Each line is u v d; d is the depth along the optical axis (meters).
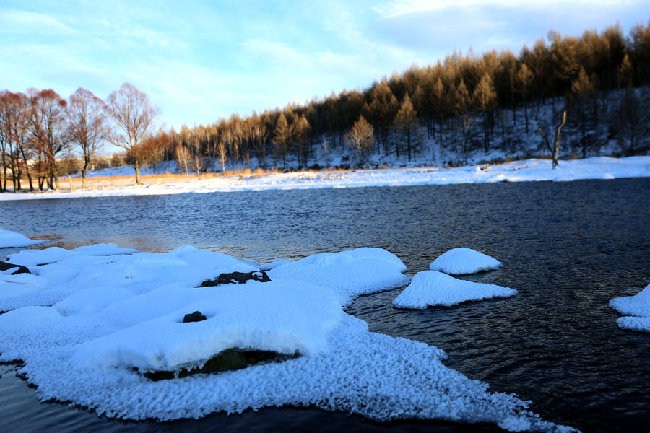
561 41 100.25
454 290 10.54
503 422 5.57
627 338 7.77
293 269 13.09
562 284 10.93
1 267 13.60
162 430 5.76
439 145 88.38
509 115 91.19
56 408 6.41
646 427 5.34
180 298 9.74
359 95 116.38
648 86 79.31
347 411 5.99
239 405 6.25
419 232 18.97
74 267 14.55
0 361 8.00
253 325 7.65
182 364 7.06
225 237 20.55
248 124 117.94
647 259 12.65
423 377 6.68
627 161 46.81
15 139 57.03
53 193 55.91
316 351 7.64
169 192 51.31
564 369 6.82
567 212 21.48
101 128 60.06
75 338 8.71
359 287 11.61
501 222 19.98
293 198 38.09
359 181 51.31
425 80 104.31
